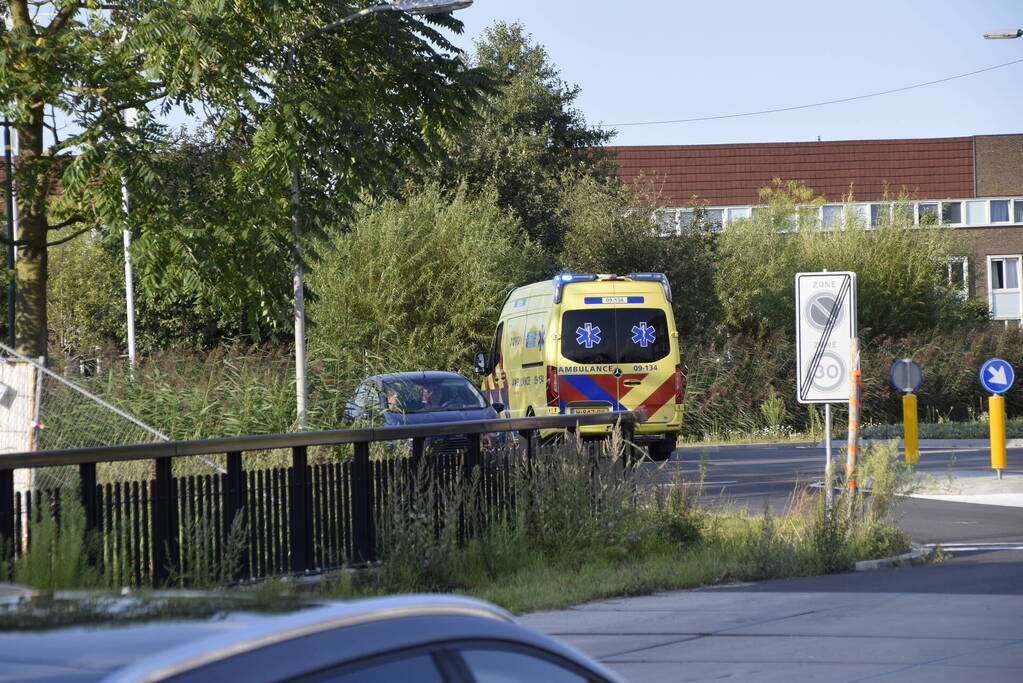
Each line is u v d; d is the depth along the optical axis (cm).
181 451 3538
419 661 887
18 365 4581
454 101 7344
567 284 8469
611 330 8438
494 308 12481
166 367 6369
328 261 12069
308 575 3906
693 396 12325
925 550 4562
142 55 6875
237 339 7256
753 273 17038
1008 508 6100
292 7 6656
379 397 6203
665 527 4769
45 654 798
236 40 6425
